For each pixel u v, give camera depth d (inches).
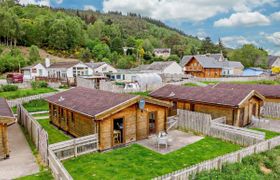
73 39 3678.6
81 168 478.3
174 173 387.9
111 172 460.8
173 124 769.6
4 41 3422.7
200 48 4653.1
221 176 423.8
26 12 4547.2
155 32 7180.1
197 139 673.0
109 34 4498.0
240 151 500.7
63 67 1974.7
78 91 835.4
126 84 1510.8
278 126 843.4
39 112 1011.9
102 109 574.2
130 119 619.8
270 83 1923.0
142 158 530.6
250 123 848.9
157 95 979.3
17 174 448.1
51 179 428.1
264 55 3257.9
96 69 2076.8
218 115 799.1
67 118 717.3
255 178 441.4
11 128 786.8
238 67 2790.4
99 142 568.1
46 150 483.2
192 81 1798.7
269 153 551.2
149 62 3617.1
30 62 2642.7
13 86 1349.7
